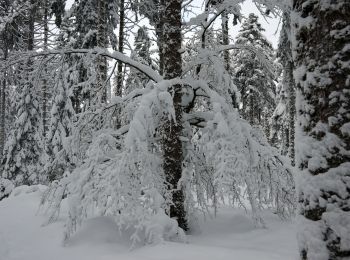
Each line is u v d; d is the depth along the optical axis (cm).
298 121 286
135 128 601
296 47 294
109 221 702
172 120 720
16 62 752
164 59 755
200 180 796
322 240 251
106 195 600
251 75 2709
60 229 721
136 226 580
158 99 648
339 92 255
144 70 769
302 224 267
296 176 281
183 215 710
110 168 630
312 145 266
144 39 1350
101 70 948
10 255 626
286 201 787
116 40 1475
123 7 1270
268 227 731
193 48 841
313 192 259
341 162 250
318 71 268
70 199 643
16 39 1803
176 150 720
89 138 779
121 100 747
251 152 695
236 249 539
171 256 500
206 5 792
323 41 266
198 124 788
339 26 258
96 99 828
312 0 278
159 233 576
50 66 780
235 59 2295
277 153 783
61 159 816
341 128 252
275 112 2816
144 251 541
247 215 855
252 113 2803
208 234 718
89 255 566
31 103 1980
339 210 246
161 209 616
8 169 1975
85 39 1396
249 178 679
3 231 768
